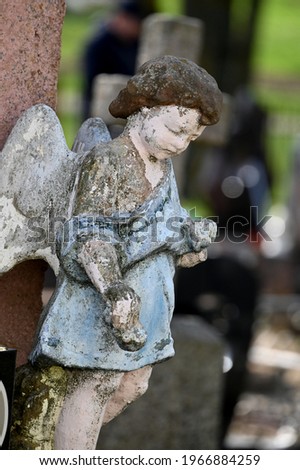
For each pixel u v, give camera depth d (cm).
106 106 987
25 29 541
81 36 2894
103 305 506
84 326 511
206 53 1908
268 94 3033
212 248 1181
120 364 514
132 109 514
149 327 518
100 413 526
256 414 1234
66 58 2716
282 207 1961
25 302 563
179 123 506
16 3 538
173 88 503
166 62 509
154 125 509
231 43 1997
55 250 520
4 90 540
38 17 544
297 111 2941
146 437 842
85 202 507
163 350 524
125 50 1349
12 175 525
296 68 3139
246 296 1177
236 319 1177
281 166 2631
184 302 1134
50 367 520
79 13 3020
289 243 1630
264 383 1359
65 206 519
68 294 512
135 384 537
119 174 510
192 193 1705
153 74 507
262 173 1438
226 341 1168
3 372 507
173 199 526
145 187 515
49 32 548
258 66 3125
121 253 506
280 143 2817
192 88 504
